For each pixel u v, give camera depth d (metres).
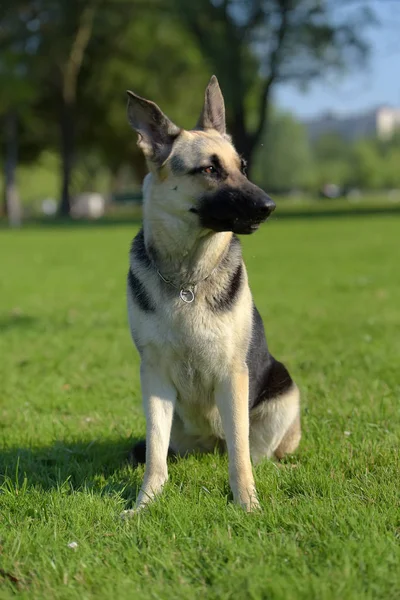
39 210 80.81
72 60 45.38
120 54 47.53
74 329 10.03
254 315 4.79
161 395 4.49
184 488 4.32
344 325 9.84
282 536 3.44
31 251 23.02
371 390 6.42
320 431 5.33
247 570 3.10
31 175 84.19
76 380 7.30
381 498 3.94
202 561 3.27
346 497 3.91
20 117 47.03
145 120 4.61
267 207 4.30
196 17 37.78
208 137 4.61
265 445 5.05
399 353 7.97
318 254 19.62
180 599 2.96
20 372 7.70
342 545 3.27
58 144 53.88
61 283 15.18
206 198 4.39
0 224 41.50
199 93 49.88
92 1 43.50
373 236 24.48
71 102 47.00
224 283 4.40
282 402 4.97
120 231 31.31
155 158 4.58
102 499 4.16
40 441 5.48
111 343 9.04
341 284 13.95
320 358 7.86
